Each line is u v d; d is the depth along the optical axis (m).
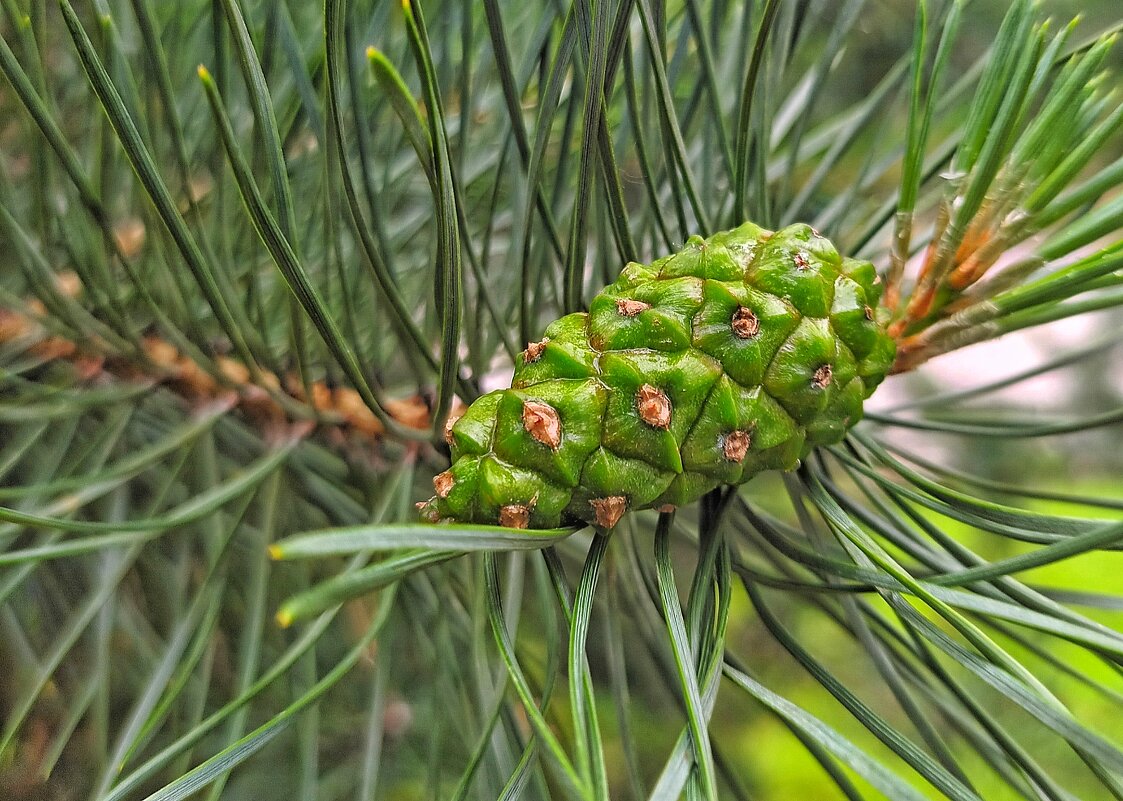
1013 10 0.14
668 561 0.14
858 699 0.13
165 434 0.18
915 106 0.14
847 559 0.16
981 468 0.35
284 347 0.18
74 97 0.17
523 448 0.13
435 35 0.18
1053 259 0.14
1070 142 0.14
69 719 0.16
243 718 0.15
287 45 0.15
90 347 0.17
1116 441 0.36
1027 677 0.12
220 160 0.15
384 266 0.15
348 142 0.17
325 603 0.11
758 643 0.38
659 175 0.17
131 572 0.18
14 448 0.17
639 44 0.18
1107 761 0.12
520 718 0.18
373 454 0.18
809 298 0.14
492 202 0.16
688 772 0.12
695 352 0.13
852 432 0.16
